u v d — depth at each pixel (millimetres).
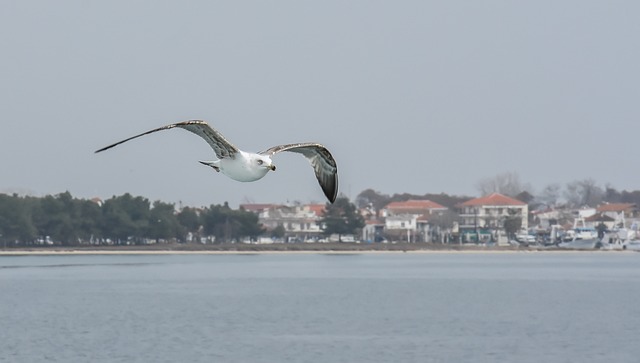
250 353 64312
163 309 96062
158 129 20578
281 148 21531
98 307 98812
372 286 131125
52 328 79125
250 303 103062
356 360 61469
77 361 61594
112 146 20219
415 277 152500
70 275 157625
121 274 161125
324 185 21750
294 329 77938
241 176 21219
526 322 84312
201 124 20984
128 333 75312
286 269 178625
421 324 82125
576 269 183750
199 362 60719
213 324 81688
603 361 62469
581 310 96125
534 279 148375
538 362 61938
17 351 66000
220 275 158125
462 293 119062
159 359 62125
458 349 66625
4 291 122250
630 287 130750
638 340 72000
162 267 185250
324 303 103000
